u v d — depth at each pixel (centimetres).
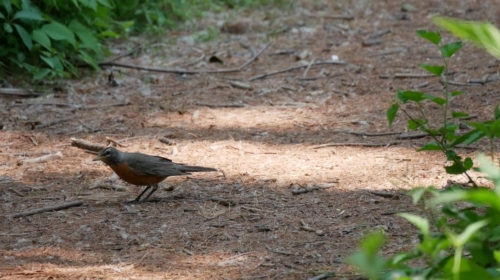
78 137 1248
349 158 1120
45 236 855
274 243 822
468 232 414
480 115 1283
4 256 794
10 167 1107
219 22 1944
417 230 832
